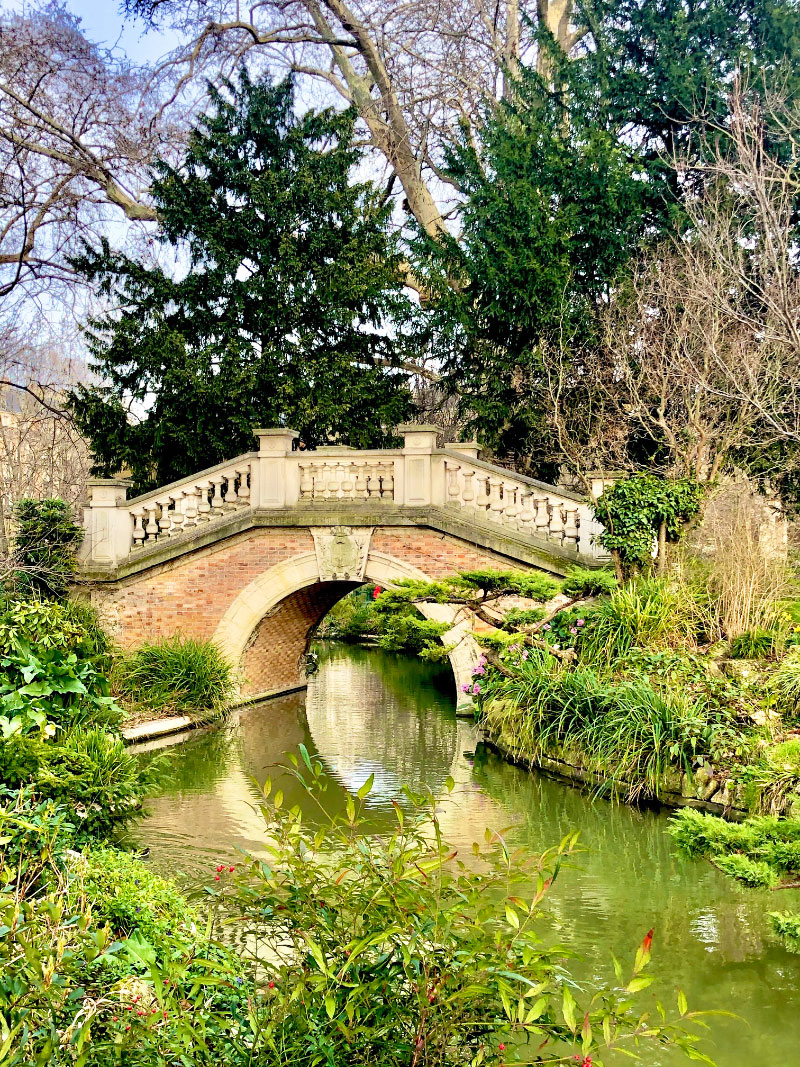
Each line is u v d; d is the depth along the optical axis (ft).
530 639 38.52
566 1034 11.79
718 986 18.62
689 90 57.26
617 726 32.68
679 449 49.29
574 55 71.97
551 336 56.75
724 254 50.29
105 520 50.88
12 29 59.77
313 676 67.15
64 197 64.18
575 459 53.62
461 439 64.23
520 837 27.91
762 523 42.06
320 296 60.08
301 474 49.75
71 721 25.30
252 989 12.73
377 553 48.29
